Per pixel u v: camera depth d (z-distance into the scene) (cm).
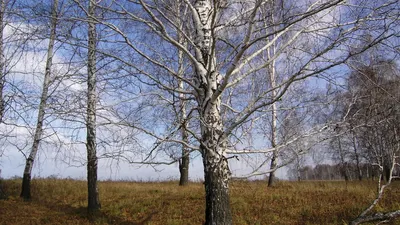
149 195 1418
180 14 653
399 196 1191
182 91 619
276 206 1192
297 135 611
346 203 1177
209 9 643
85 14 566
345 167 2470
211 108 581
